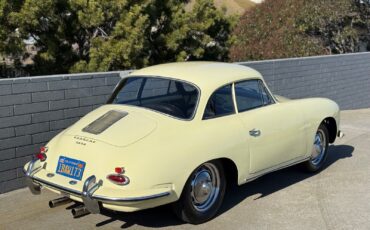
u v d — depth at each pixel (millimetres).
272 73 10812
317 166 7008
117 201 4457
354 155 8039
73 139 5031
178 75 5539
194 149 4938
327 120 7086
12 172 6090
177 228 5133
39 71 9586
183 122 5102
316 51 16422
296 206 5801
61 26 9328
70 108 6578
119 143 4773
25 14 8656
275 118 5941
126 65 9500
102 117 5305
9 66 9531
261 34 17797
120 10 9555
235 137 5359
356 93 13688
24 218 5348
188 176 4867
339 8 16562
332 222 5352
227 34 12188
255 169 5676
